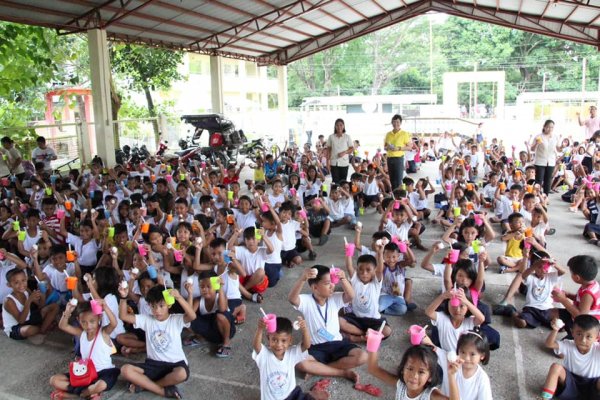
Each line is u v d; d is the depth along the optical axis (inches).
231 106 1013.8
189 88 999.0
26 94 703.7
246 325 180.4
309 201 313.1
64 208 273.6
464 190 305.6
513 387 136.4
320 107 1093.8
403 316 182.9
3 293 187.6
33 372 153.9
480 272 160.2
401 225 241.3
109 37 488.4
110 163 440.8
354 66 1311.5
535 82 1165.1
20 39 433.7
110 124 438.9
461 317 141.0
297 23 614.9
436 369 105.0
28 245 231.9
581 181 369.7
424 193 327.6
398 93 1294.3
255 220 261.3
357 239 192.9
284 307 195.2
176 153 528.1
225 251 179.9
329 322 145.8
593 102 893.8
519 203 264.4
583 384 127.5
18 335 172.4
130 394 139.1
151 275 159.0
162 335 139.3
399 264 186.1
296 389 127.2
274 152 577.3
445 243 226.5
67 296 188.1
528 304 174.4
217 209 263.1
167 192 308.5
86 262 224.2
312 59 1312.7
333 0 547.8
